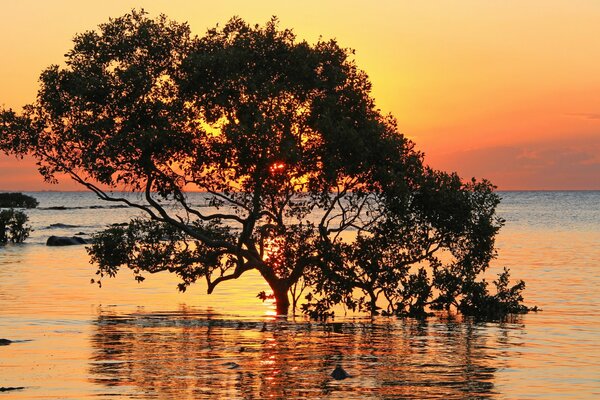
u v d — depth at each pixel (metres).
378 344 32.94
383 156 39.16
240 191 39.97
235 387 24.45
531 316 42.75
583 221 172.12
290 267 41.09
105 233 45.00
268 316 41.91
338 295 41.09
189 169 39.22
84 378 25.55
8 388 23.98
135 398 22.91
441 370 27.45
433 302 43.88
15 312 42.09
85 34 38.41
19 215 102.94
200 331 36.16
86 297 49.62
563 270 68.38
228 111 38.78
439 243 43.09
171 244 44.81
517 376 26.52
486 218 42.44
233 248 41.81
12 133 38.31
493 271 67.56
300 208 41.00
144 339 33.59
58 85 38.34
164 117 37.47
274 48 38.97
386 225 41.50
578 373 27.09
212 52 38.78
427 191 40.91
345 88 39.62
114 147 36.81
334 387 24.59
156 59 38.91
